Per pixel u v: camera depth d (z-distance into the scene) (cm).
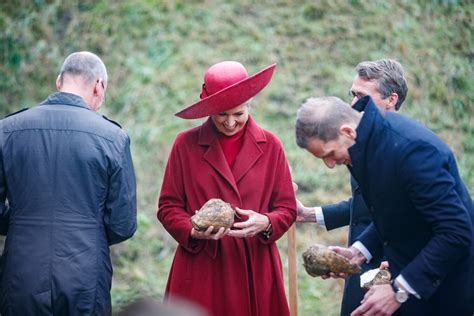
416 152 350
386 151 354
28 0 1026
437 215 347
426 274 352
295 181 819
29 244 418
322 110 361
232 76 439
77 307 418
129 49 970
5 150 425
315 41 953
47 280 416
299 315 682
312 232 782
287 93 900
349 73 912
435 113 870
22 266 418
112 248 777
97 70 445
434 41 938
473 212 364
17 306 419
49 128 427
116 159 429
